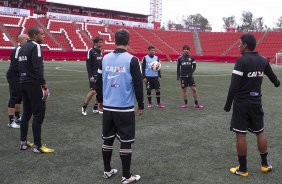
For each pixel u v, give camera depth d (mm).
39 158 5555
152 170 5078
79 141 6594
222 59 52125
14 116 7867
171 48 58844
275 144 6520
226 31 66688
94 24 56469
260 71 4684
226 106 4730
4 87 14594
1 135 6945
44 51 41312
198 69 32250
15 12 52094
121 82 4461
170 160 5543
